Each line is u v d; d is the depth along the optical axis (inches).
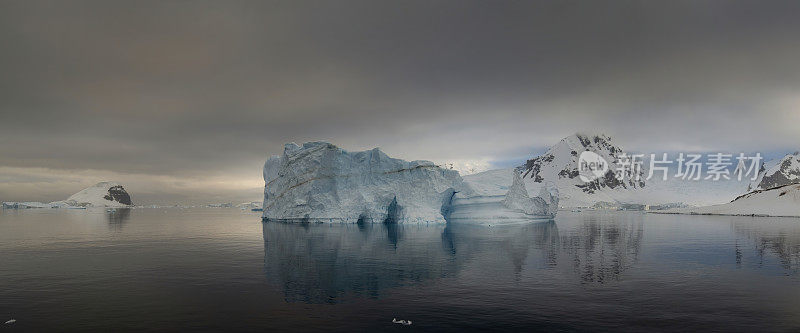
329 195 3459.6
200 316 802.2
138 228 3061.0
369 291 995.3
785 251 1686.8
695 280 1111.0
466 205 3565.5
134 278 1136.8
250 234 2490.2
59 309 842.8
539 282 1088.2
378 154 3464.6
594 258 1499.8
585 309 842.8
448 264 1366.9
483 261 1428.4
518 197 3683.6
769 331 720.3
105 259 1475.1
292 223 3528.5
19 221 4040.4
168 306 866.1
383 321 774.5
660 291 987.9
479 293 972.6
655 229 2987.2
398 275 1184.2
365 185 3427.7
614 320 775.1
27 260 1448.1
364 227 3078.2
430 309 847.7
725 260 1449.3
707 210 6860.2
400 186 3383.4
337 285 1058.1
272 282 1090.7
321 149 3535.9
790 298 923.4
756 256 1545.3
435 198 3415.4
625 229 2982.3
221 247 1827.0
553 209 4286.4
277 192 3843.5
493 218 3484.3
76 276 1163.3
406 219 3309.5
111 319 781.3
